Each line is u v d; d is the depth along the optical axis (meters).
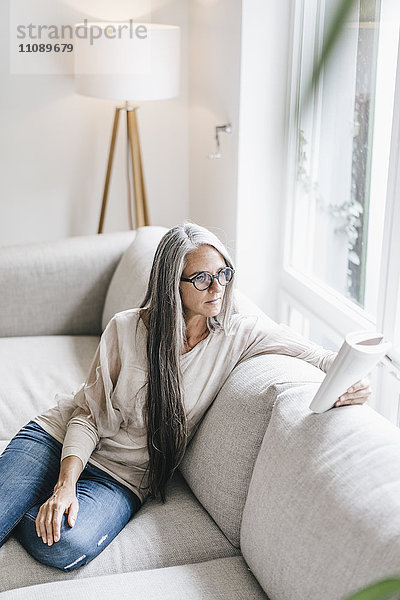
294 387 1.51
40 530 1.45
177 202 3.58
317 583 1.18
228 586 1.40
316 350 1.69
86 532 1.48
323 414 1.39
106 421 1.69
